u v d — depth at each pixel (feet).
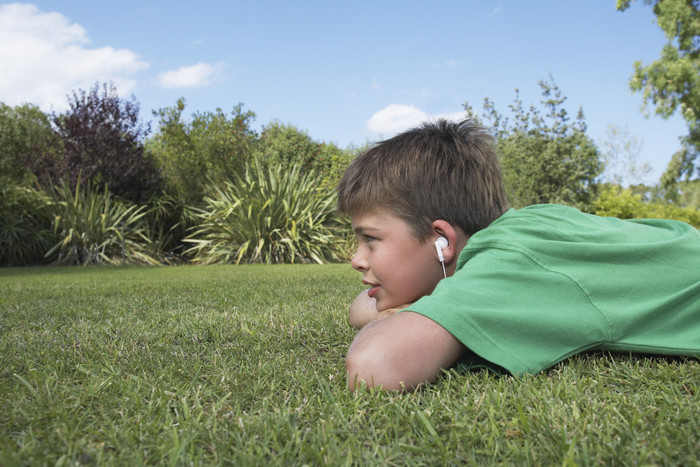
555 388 3.62
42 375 4.25
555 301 3.99
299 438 2.83
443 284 3.98
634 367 4.12
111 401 3.59
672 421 3.00
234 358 4.86
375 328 3.88
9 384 4.07
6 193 32.76
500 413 3.17
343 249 32.83
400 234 4.38
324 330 6.02
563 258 4.10
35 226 32.91
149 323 6.88
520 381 3.71
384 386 3.59
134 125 37.52
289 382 3.98
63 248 31.12
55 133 37.32
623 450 2.59
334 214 34.22
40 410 3.38
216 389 3.86
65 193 32.04
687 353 4.20
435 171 4.40
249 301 9.29
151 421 3.22
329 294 10.14
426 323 3.72
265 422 3.06
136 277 17.60
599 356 4.55
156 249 34.58
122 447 2.82
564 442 2.68
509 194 36.70
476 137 4.85
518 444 2.77
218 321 6.77
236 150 42.73
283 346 5.40
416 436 2.96
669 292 4.20
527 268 4.01
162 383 3.96
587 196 39.37
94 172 35.68
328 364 4.58
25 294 11.48
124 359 4.92
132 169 35.91
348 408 3.30
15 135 58.18
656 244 4.23
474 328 3.74
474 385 3.77
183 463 2.62
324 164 50.70
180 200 37.32
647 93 50.37
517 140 38.88
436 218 4.37
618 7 51.08
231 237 31.42
